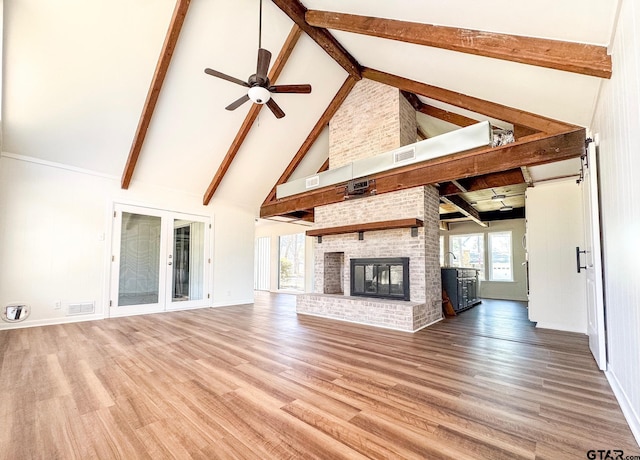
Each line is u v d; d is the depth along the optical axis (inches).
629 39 66.8
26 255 178.7
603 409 79.5
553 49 93.0
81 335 158.9
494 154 155.5
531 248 184.7
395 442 65.2
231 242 285.4
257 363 114.9
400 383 96.0
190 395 87.7
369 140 215.3
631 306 71.9
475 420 74.0
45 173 186.5
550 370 107.6
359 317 191.5
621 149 77.2
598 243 107.0
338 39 183.8
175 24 149.6
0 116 145.6
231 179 261.6
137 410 79.0
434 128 242.8
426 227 187.0
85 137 184.5
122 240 218.8
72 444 64.7
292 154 264.5
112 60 157.2
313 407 80.6
